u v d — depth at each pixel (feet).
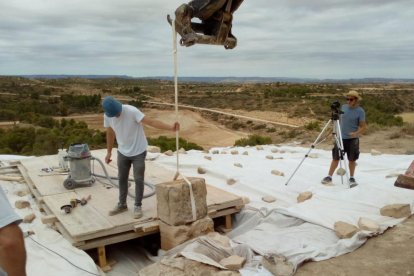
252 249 16.87
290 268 14.87
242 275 14.53
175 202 17.20
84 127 160.15
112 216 18.76
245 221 21.36
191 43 13.78
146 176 26.99
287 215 20.11
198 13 13.62
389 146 43.57
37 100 268.00
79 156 23.54
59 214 19.04
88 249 17.78
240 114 212.02
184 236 17.29
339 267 15.42
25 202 22.82
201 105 271.49
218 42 13.91
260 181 27.48
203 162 34.06
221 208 20.67
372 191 22.65
